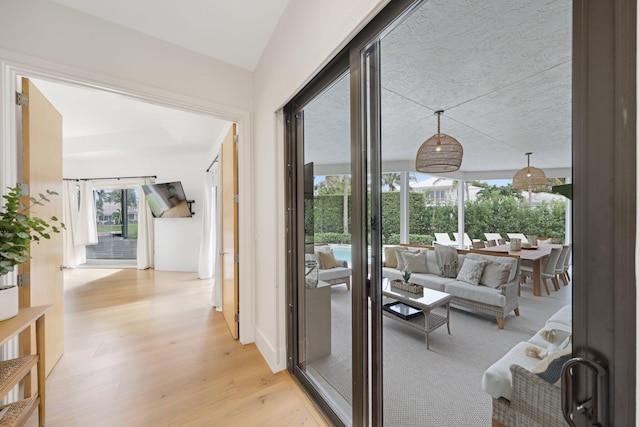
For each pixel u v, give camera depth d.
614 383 0.54
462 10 1.08
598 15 0.55
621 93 0.52
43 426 1.50
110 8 1.75
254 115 2.47
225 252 2.99
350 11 1.17
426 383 1.27
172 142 4.93
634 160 0.51
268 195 2.15
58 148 2.21
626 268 0.52
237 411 1.64
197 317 3.17
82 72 1.75
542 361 0.90
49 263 2.04
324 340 1.77
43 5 1.65
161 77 2.05
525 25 0.93
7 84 1.57
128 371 2.05
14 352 1.60
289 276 2.05
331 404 1.62
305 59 1.55
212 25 1.93
